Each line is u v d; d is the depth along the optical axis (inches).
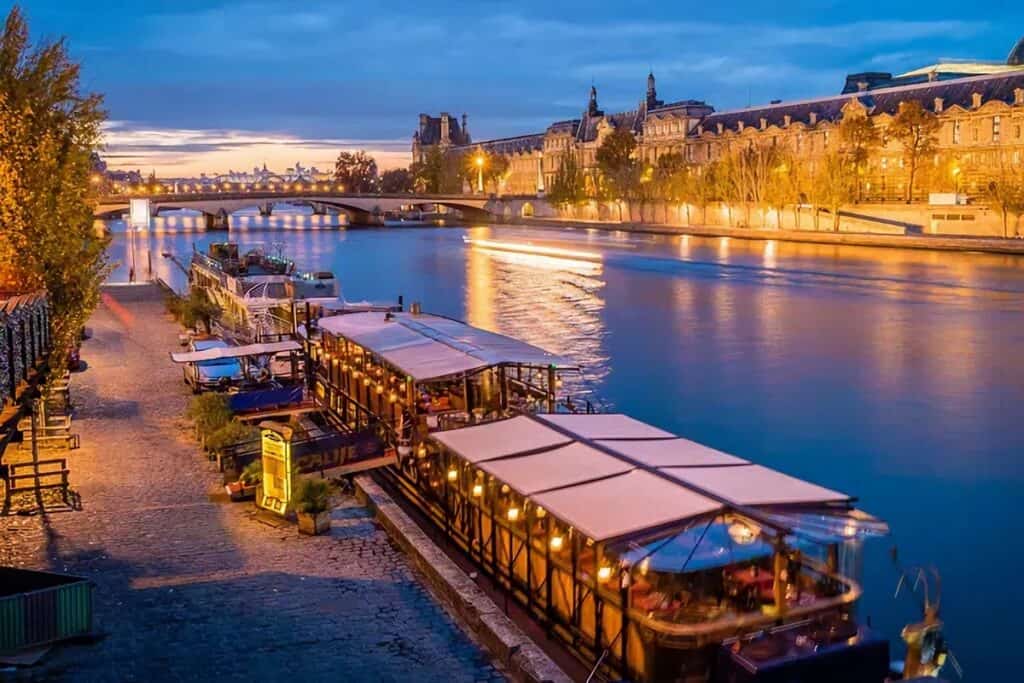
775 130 7352.4
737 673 597.9
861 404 1852.9
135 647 700.0
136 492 1069.1
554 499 713.0
